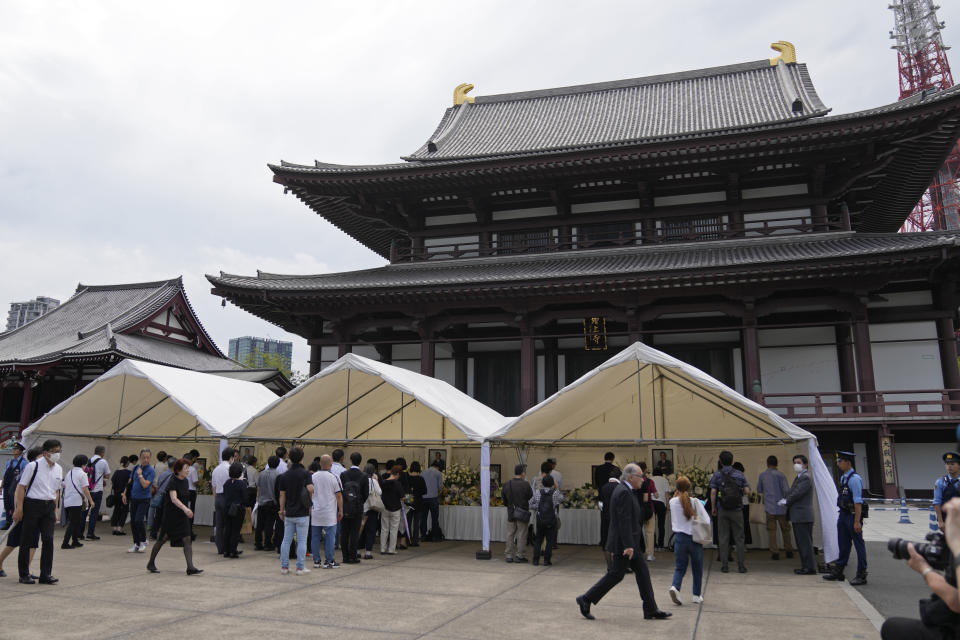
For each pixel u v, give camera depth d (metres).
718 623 8.85
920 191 34.28
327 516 13.05
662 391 17.53
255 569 12.79
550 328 31.62
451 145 40.91
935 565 4.34
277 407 17.20
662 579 12.48
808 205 30.61
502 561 14.51
